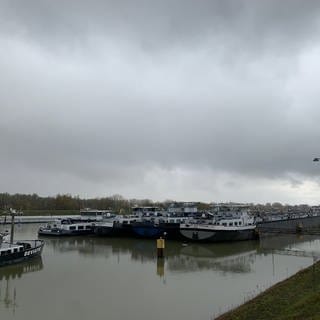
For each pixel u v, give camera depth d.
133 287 62.25
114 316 47.97
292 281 53.94
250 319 39.78
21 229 177.00
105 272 74.56
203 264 83.44
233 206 176.75
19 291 60.06
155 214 155.62
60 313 49.44
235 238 119.75
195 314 47.84
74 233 138.38
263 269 77.12
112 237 133.75
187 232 119.56
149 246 112.38
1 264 76.94
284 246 115.81
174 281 66.38
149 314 48.41
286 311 38.88
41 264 82.88
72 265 82.00
